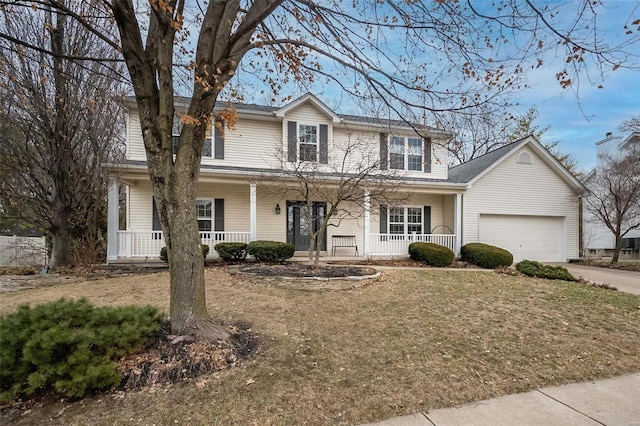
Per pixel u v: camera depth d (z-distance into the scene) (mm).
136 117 11523
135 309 3719
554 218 14844
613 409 2779
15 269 9672
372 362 3541
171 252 3750
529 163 14523
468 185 13133
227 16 3922
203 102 3818
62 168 10352
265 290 6656
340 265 10203
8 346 2732
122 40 3611
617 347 4164
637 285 8719
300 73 5949
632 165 13758
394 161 13602
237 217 12539
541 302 6227
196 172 3877
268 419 2525
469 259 12375
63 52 9664
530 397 2961
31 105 9500
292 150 12055
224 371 3213
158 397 2773
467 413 2678
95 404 2682
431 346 4020
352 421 2535
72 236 12625
